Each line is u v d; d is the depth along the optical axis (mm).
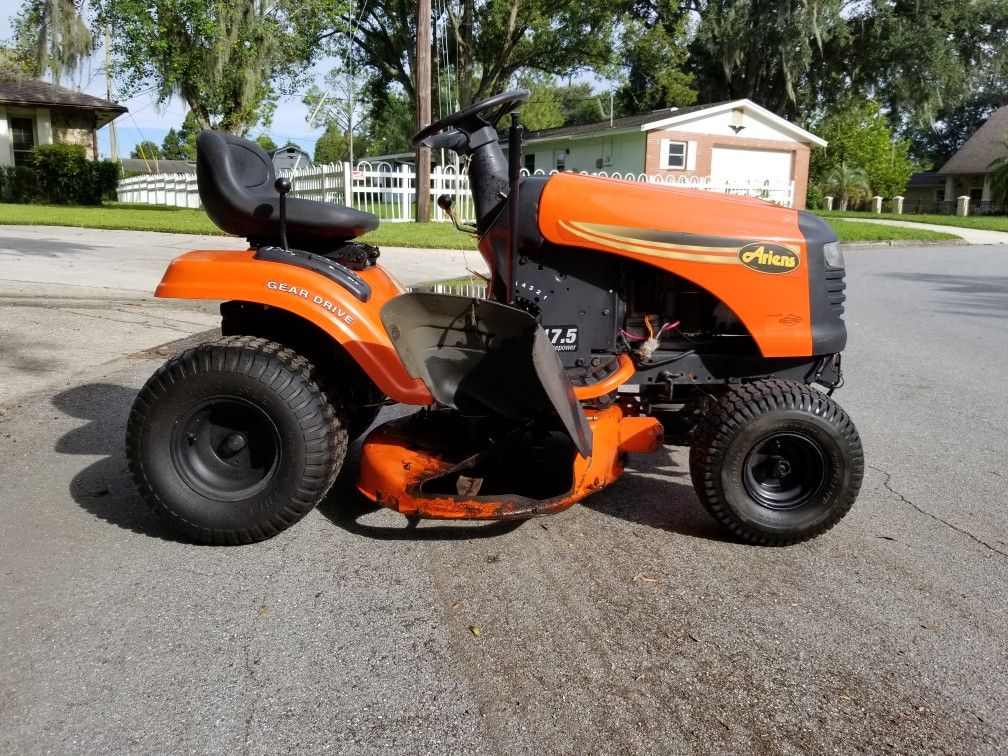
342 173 17969
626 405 3727
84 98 26719
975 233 25469
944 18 35625
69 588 2953
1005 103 63969
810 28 34781
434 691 2418
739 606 2943
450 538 3451
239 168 3547
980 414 5609
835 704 2396
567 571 3180
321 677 2473
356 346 3213
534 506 3246
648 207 3408
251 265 3236
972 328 8977
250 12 22344
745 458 3293
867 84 38094
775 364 3598
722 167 30219
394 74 35875
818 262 3443
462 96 33031
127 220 16031
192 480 3242
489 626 2773
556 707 2357
